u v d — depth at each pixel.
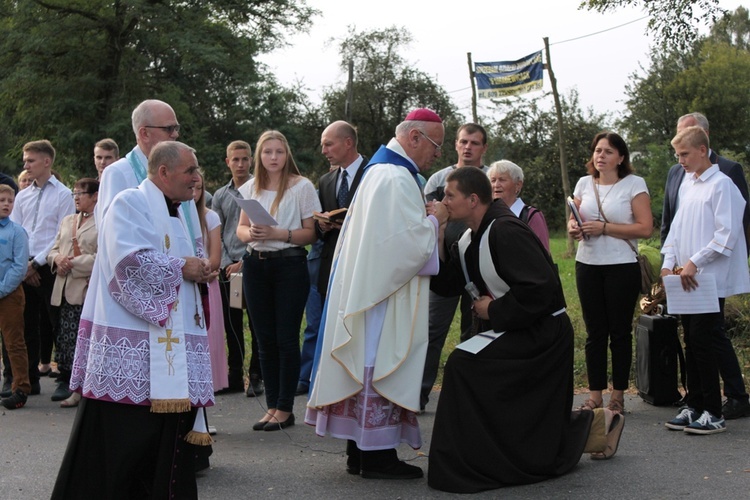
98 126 31.17
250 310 6.17
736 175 6.08
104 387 3.84
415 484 4.77
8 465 5.25
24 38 30.73
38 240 7.67
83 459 3.91
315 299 7.41
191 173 4.07
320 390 4.81
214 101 37.12
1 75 31.80
